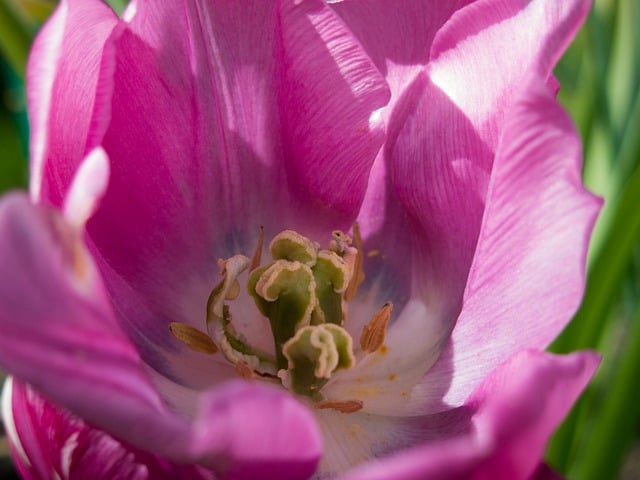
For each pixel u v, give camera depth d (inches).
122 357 8.0
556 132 8.7
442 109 10.4
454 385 9.7
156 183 10.3
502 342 9.3
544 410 7.9
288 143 10.7
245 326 10.6
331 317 10.3
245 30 10.4
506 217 9.0
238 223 10.8
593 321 12.6
